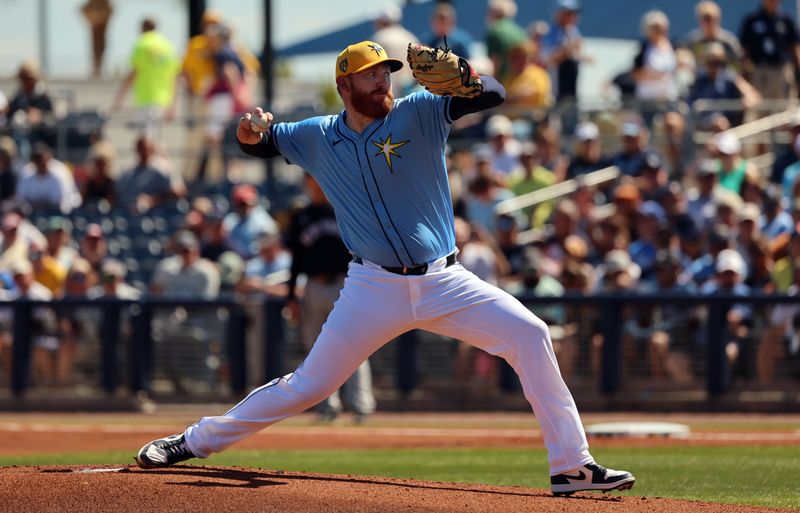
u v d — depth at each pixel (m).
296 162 21.98
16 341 53.56
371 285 21.12
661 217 53.06
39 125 69.00
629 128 57.78
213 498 19.03
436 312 21.12
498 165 60.81
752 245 49.88
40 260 56.03
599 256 53.25
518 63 64.19
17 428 42.34
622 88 66.25
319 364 21.52
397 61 20.77
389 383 50.94
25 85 69.62
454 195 56.66
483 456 32.28
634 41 81.19
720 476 27.39
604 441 35.97
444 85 20.28
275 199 68.56
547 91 64.69
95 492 19.44
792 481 26.50
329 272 40.94
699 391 48.66
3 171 64.69
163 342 52.97
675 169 59.53
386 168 20.77
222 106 68.56
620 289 49.94
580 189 55.34
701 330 48.59
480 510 18.86
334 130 21.30
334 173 21.25
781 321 47.88
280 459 31.64
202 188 67.81
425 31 84.00
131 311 53.12
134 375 52.94
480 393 50.25
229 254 57.00
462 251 50.56
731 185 55.50
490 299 21.14
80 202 66.56
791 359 47.88
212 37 68.69
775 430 39.84
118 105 70.69
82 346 53.31
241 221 59.44
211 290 54.03
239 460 31.25
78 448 35.38
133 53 70.50
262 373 52.03
